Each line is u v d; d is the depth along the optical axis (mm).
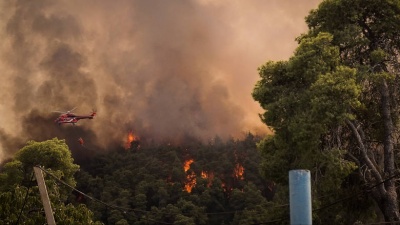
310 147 30844
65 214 34594
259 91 34844
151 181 133750
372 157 35312
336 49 33188
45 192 19797
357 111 36938
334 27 36438
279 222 34281
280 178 34094
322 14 36969
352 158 35000
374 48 36125
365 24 36625
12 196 33594
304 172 10086
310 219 9992
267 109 33406
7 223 31688
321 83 30688
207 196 121875
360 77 33438
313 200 31938
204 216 114312
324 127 30953
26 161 63594
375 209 36875
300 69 33500
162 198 123375
